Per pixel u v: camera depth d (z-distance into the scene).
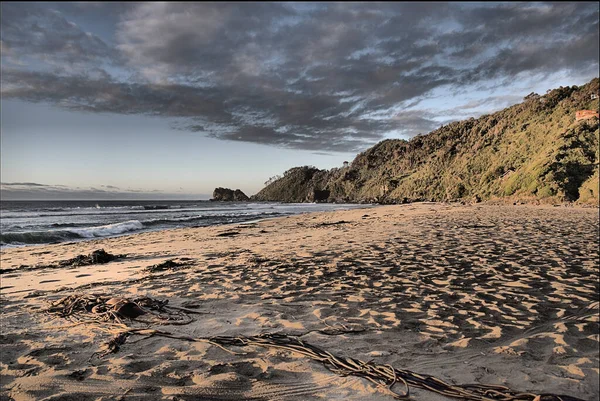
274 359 3.23
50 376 2.88
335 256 8.71
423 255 8.62
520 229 14.08
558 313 4.57
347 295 5.39
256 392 2.67
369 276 6.61
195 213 44.84
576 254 8.47
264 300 5.14
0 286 6.40
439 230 14.20
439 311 4.66
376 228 16.05
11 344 3.55
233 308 4.78
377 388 2.76
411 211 33.31
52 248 12.96
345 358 3.29
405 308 4.78
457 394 2.71
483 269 7.05
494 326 4.13
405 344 3.64
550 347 3.59
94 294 5.30
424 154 162.88
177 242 13.66
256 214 41.59
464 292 5.53
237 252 9.80
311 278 6.49
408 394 2.68
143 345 3.53
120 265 8.38
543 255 8.38
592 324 4.19
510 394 2.73
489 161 105.50
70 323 4.16
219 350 3.42
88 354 3.31
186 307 4.82
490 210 32.78
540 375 3.05
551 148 75.56
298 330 4.00
